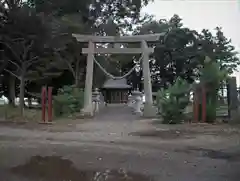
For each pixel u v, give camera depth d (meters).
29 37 22.39
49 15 25.16
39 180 5.81
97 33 32.19
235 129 12.80
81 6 28.62
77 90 23.22
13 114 21.25
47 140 10.84
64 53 29.58
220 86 15.84
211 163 7.01
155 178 5.83
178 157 7.70
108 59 37.19
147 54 22.86
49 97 17.72
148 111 21.48
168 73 42.59
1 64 24.94
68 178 5.93
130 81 46.72
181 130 12.78
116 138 11.06
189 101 15.74
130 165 6.90
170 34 39.78
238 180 5.65
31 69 27.11
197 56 38.69
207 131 12.34
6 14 22.33
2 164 7.12
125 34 37.03
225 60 38.66
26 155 8.12
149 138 10.96
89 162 7.25
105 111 27.50
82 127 14.92
